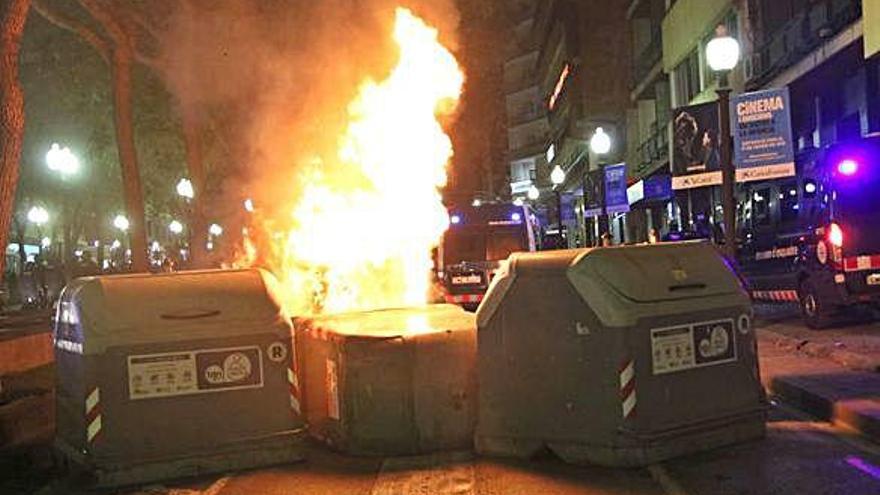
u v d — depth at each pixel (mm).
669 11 37406
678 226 36312
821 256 14469
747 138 15000
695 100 34031
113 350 7715
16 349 14445
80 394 7855
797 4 23906
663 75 40594
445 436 8227
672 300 7594
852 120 22125
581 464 7516
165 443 7766
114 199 49219
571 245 49500
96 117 29953
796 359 12023
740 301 8062
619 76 53562
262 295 8273
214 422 7906
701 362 7699
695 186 15562
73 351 8086
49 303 40094
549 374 7691
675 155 15703
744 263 17703
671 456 7402
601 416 7395
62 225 57812
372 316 9516
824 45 20469
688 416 7566
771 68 24328
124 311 7887
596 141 23609
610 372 7348
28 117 32656
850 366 11016
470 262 23312
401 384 8211
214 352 7957
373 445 8203
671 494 6582
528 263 7918
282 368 8164
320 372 8797
